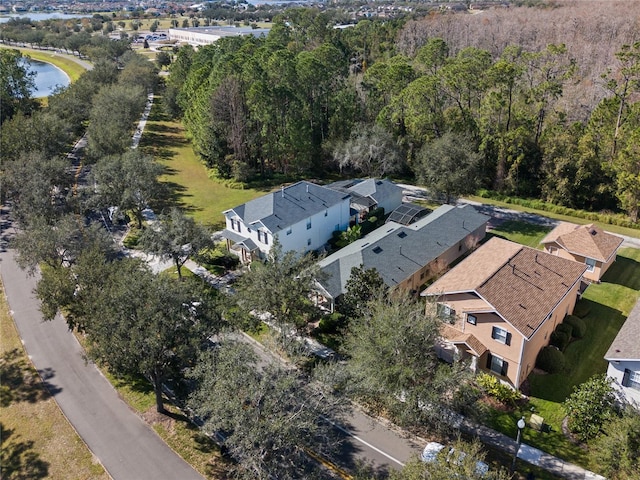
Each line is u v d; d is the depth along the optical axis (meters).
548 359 32.53
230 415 22.48
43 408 30.81
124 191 51.25
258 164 73.31
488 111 63.69
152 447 27.62
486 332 31.52
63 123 69.88
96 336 27.53
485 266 35.03
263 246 46.81
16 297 42.94
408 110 66.44
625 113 61.75
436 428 28.08
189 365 29.30
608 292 42.19
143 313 26.06
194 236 42.56
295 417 23.11
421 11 193.25
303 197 50.62
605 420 26.34
